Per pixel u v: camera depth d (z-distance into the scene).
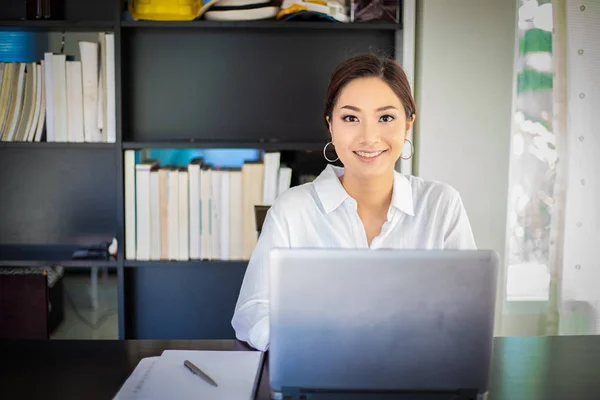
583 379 1.34
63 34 2.92
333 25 2.68
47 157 3.03
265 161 2.74
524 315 3.00
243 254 2.78
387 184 1.80
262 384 1.30
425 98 2.74
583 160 2.86
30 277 2.78
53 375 1.35
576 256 2.90
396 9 2.75
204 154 3.02
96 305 3.10
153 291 3.01
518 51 2.84
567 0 2.79
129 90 2.90
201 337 3.04
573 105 2.83
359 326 1.14
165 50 2.89
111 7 2.90
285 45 2.91
